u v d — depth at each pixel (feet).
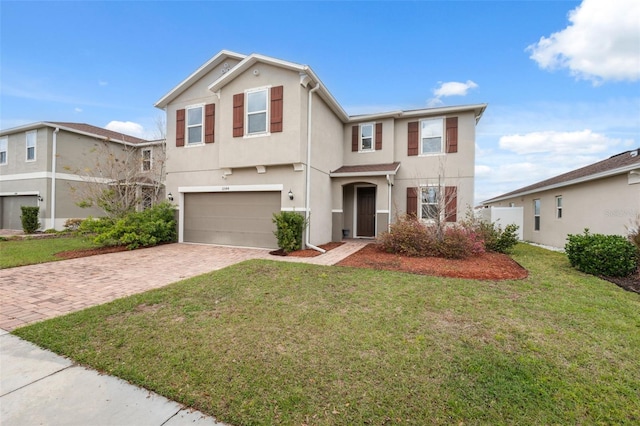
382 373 9.91
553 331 13.03
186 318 14.46
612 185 33.81
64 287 19.98
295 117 34.22
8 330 13.16
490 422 7.80
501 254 33.45
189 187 41.55
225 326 13.55
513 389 9.08
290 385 9.27
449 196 38.83
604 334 12.76
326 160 41.75
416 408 8.30
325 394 8.87
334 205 44.11
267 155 35.45
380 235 34.60
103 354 11.07
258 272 23.41
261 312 15.23
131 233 36.42
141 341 12.08
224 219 39.88
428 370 10.09
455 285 19.94
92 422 7.77
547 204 46.93
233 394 8.86
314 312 15.21
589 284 20.45
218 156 39.68
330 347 11.62
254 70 36.01
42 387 9.19
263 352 11.25
